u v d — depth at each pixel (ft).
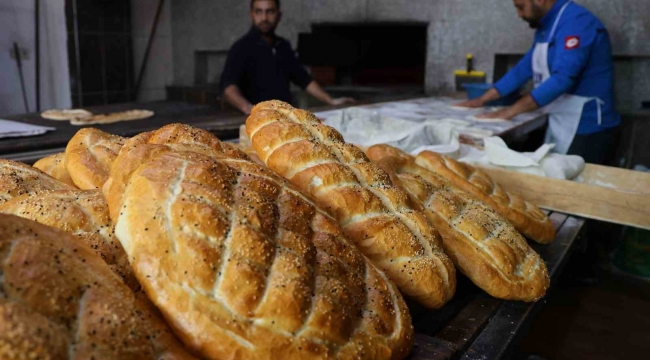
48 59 23.15
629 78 19.24
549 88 14.29
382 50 24.34
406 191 5.48
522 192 7.97
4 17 22.03
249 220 3.49
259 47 16.89
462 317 4.76
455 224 5.39
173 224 3.27
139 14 25.48
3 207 3.86
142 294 3.30
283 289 3.25
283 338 3.16
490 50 21.39
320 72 23.79
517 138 13.30
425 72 22.90
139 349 2.82
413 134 9.18
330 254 3.78
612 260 15.33
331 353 3.26
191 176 3.59
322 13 24.08
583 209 7.59
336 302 3.44
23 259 2.68
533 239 6.54
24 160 10.03
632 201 7.20
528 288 5.11
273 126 5.01
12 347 2.33
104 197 4.01
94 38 23.36
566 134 15.65
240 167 4.12
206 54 27.81
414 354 3.87
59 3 22.31
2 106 22.89
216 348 3.07
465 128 12.32
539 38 15.78
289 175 4.74
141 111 15.02
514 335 4.58
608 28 18.67
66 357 2.52
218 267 3.20
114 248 3.60
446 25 21.97
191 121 13.83
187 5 26.94
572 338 11.42
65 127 12.72
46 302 2.61
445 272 4.65
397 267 4.45
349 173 4.81
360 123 9.95
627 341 11.36
